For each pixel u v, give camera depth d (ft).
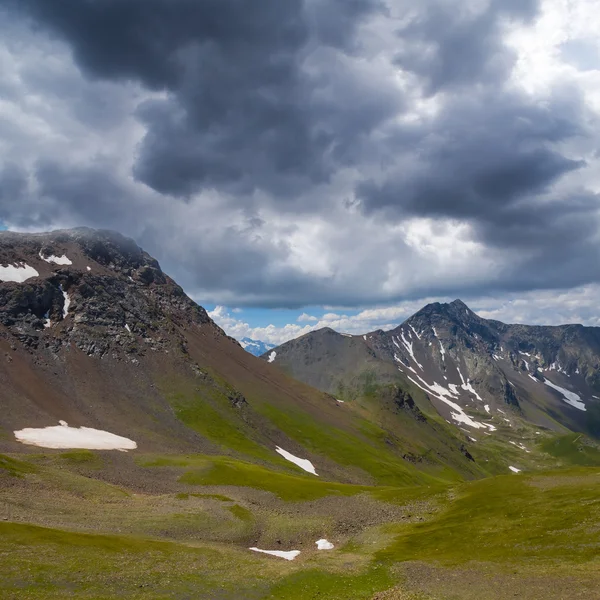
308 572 196.24
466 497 326.65
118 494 310.65
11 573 146.00
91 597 140.36
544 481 325.62
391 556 228.02
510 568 191.93
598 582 163.43
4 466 298.15
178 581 166.40
